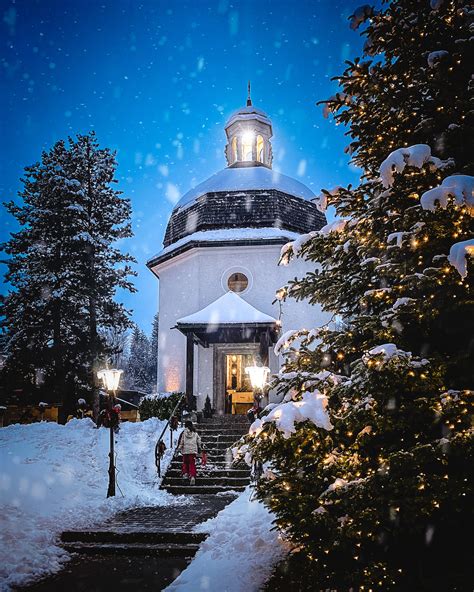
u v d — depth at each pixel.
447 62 5.84
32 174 28.91
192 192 26.95
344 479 5.52
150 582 7.13
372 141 6.87
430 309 5.60
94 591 6.79
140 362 80.38
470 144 5.96
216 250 23.77
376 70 6.57
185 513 11.09
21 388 26.95
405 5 6.36
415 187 6.05
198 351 22.91
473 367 5.59
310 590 5.52
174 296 24.50
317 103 6.87
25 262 27.59
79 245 26.45
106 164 29.14
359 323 6.17
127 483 13.82
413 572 5.58
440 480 5.00
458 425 5.38
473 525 5.50
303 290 7.46
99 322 27.45
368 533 5.10
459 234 5.48
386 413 5.60
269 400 21.19
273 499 5.75
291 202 25.30
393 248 6.19
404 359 5.28
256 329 20.42
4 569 7.49
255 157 29.55
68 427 19.73
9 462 13.74
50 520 9.85
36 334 25.81
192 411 19.61
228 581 6.37
